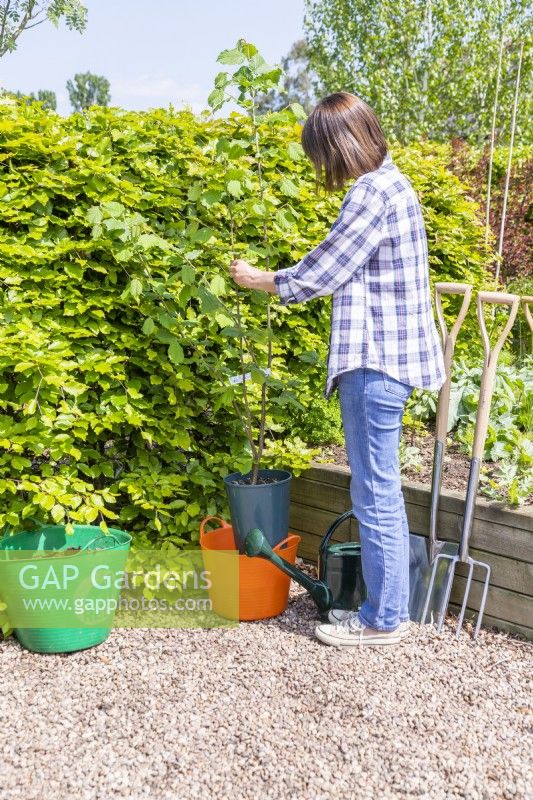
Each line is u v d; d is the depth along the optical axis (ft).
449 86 40.65
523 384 11.90
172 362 9.73
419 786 6.09
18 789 6.08
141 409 9.55
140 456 9.72
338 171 7.89
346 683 7.66
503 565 8.64
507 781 6.17
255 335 9.20
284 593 9.26
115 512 9.98
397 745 6.63
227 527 9.76
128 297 9.44
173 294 9.57
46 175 9.01
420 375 7.84
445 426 8.92
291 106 8.57
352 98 7.86
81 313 9.18
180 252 8.97
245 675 7.85
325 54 46.88
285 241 11.12
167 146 10.36
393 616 8.31
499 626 8.76
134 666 8.07
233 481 9.53
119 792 6.06
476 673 7.86
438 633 8.71
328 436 11.51
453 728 6.90
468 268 15.40
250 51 8.45
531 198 25.44
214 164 10.17
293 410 11.62
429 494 9.29
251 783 6.15
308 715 7.12
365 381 7.75
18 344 8.50
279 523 9.11
